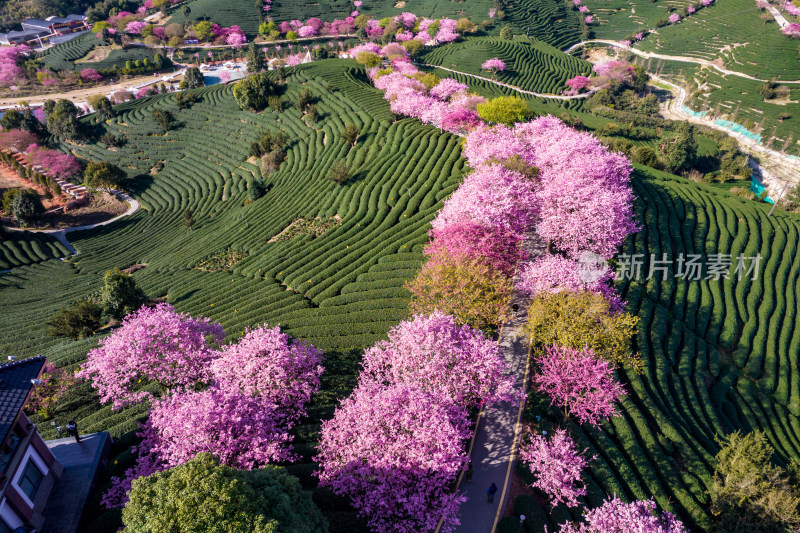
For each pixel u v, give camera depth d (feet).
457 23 615.98
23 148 376.89
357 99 336.49
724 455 103.71
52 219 303.89
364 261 183.21
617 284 166.40
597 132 395.14
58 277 238.27
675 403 133.59
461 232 152.46
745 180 332.39
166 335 119.03
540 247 180.45
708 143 395.14
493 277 139.23
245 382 105.09
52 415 125.70
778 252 206.80
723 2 626.23
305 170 278.26
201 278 203.00
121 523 85.40
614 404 120.78
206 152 353.72
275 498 69.05
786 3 567.18
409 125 287.28
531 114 306.14
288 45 639.35
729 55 537.65
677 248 197.98
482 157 211.61
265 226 234.38
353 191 235.61
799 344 171.42
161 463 97.86
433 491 90.17
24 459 84.02
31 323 188.44
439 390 102.47
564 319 119.75
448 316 118.83
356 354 136.67
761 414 143.95
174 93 441.68
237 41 620.08
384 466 86.17
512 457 106.63
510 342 139.13
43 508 87.25
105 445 103.14
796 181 360.69
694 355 153.89
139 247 267.80
